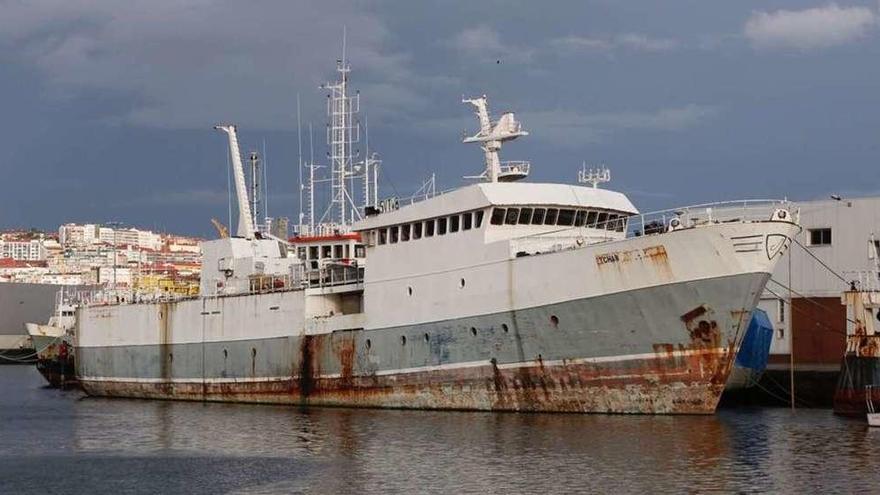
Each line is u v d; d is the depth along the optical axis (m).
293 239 66.25
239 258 70.25
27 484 39.88
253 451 45.28
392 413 54.94
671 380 47.78
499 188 51.88
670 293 46.75
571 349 49.62
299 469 40.62
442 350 53.97
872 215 61.25
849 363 53.12
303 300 60.38
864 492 34.25
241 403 64.25
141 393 71.50
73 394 83.69
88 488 38.91
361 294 61.47
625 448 41.62
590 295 48.47
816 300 62.56
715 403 47.78
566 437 44.25
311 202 72.25
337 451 43.97
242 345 64.00
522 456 40.59
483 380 52.62
